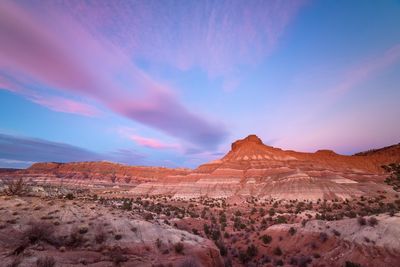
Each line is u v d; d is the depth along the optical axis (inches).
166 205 3878.0
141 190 6368.1
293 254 1428.4
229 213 3302.2
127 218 1119.6
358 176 5078.7
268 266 1334.9
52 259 637.3
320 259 1238.9
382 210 2283.5
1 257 619.5
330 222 1556.3
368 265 1043.9
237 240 1967.3
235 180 5807.1
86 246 834.8
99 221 999.0
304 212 2687.0
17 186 1176.8
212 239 1978.3
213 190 5408.5
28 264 607.8
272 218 2650.1
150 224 1125.1
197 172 6860.2
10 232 756.6
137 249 912.9
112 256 803.4
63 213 978.1
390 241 1101.7
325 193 4001.0
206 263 1009.5
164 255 935.0
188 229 2183.8
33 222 845.2
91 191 6781.5
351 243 1225.4
